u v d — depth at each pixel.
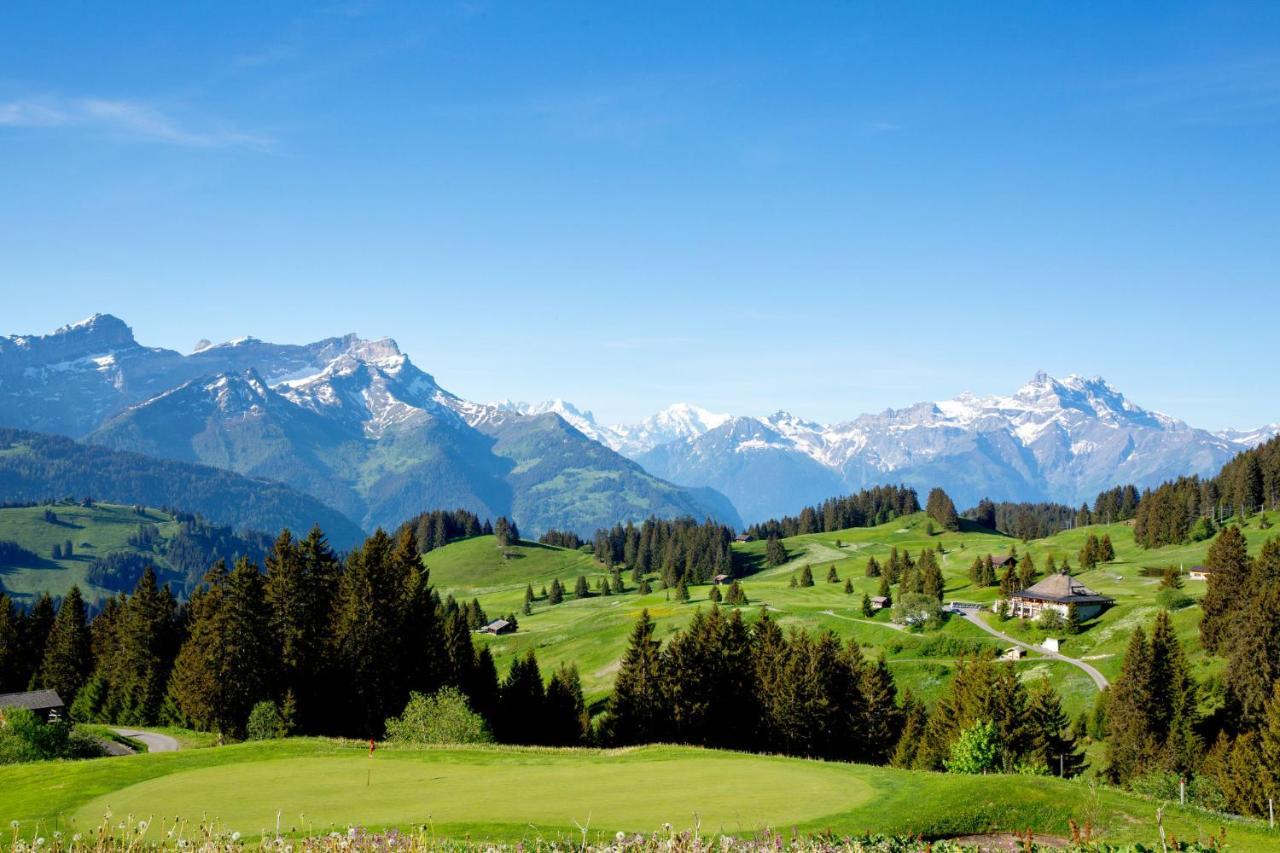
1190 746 73.25
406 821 31.42
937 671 114.56
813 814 33.09
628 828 30.08
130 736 95.69
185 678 90.00
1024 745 73.69
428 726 71.75
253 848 18.47
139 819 32.94
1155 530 191.00
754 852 19.84
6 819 33.72
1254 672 78.00
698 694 92.25
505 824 30.52
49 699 109.12
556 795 36.66
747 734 92.94
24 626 132.38
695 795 36.50
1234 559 103.44
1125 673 77.69
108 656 123.00
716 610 98.31
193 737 95.38
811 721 86.88
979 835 32.47
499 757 48.19
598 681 131.50
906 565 189.38
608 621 166.62
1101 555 179.12
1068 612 124.81
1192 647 103.00
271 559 92.88
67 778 42.09
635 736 92.00
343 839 18.86
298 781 40.72
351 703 90.94
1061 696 98.06
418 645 95.62
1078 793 35.53
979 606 146.75
